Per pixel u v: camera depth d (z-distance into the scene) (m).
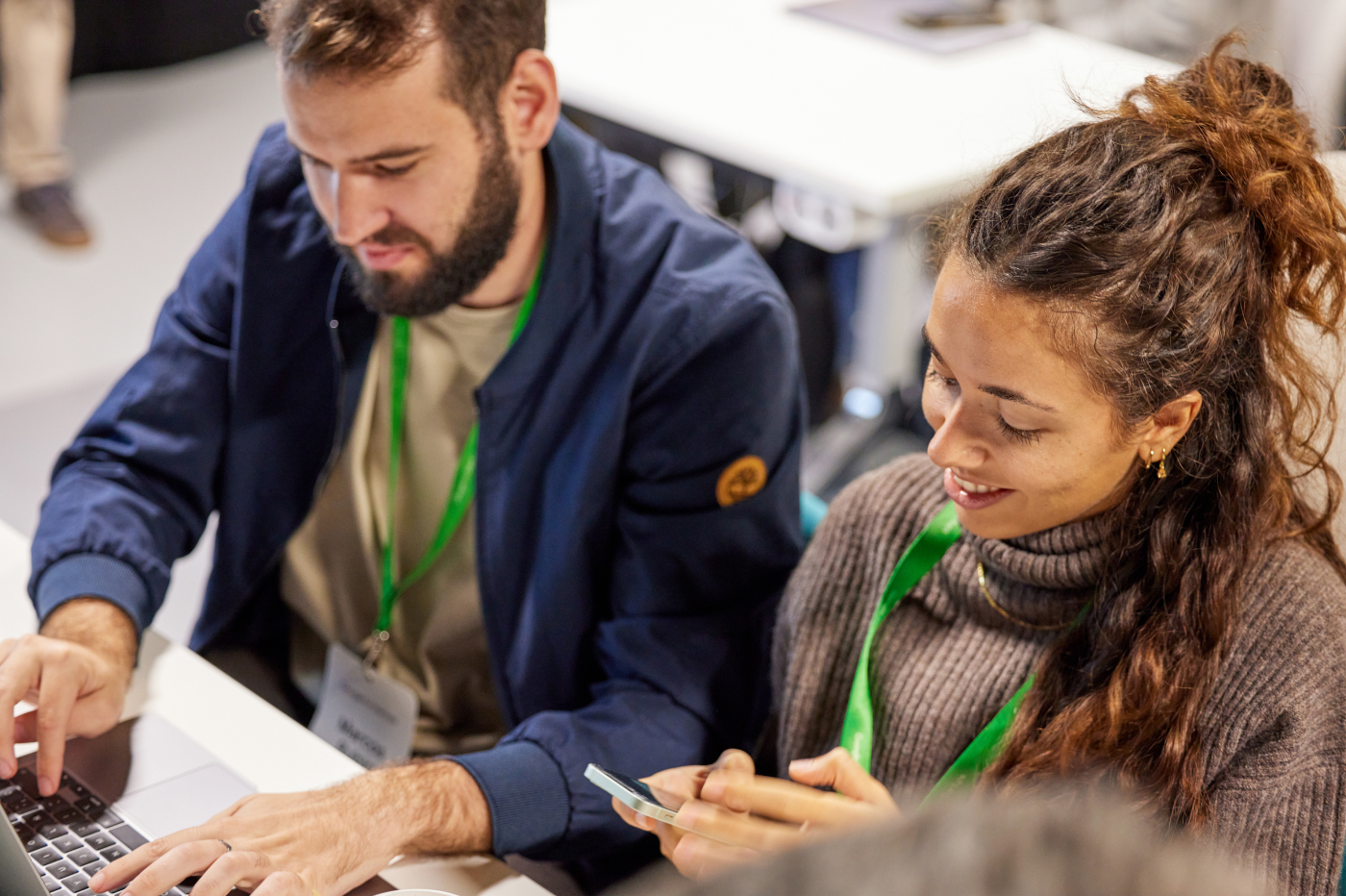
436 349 1.43
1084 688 1.01
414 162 1.21
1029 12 3.07
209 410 1.48
